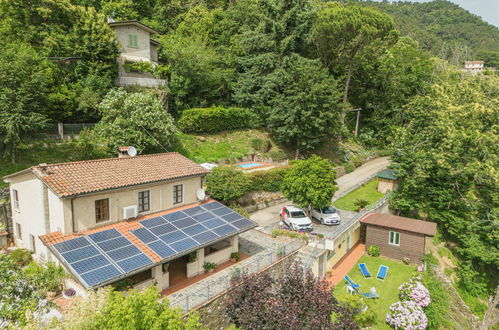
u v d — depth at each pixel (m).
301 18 43.78
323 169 27.50
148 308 10.43
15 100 22.84
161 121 28.62
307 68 40.62
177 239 17.84
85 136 26.94
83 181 17.61
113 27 38.09
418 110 46.22
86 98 28.75
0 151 23.92
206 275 19.17
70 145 27.41
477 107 41.44
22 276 12.85
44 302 12.92
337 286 22.75
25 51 24.59
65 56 30.92
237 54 46.38
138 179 19.39
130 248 16.19
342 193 37.50
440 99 45.69
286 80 41.16
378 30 46.06
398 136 40.16
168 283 17.66
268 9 44.19
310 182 26.75
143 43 40.12
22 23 30.31
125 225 18.28
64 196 15.91
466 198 34.56
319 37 45.81
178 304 15.22
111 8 46.75
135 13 50.50
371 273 25.38
